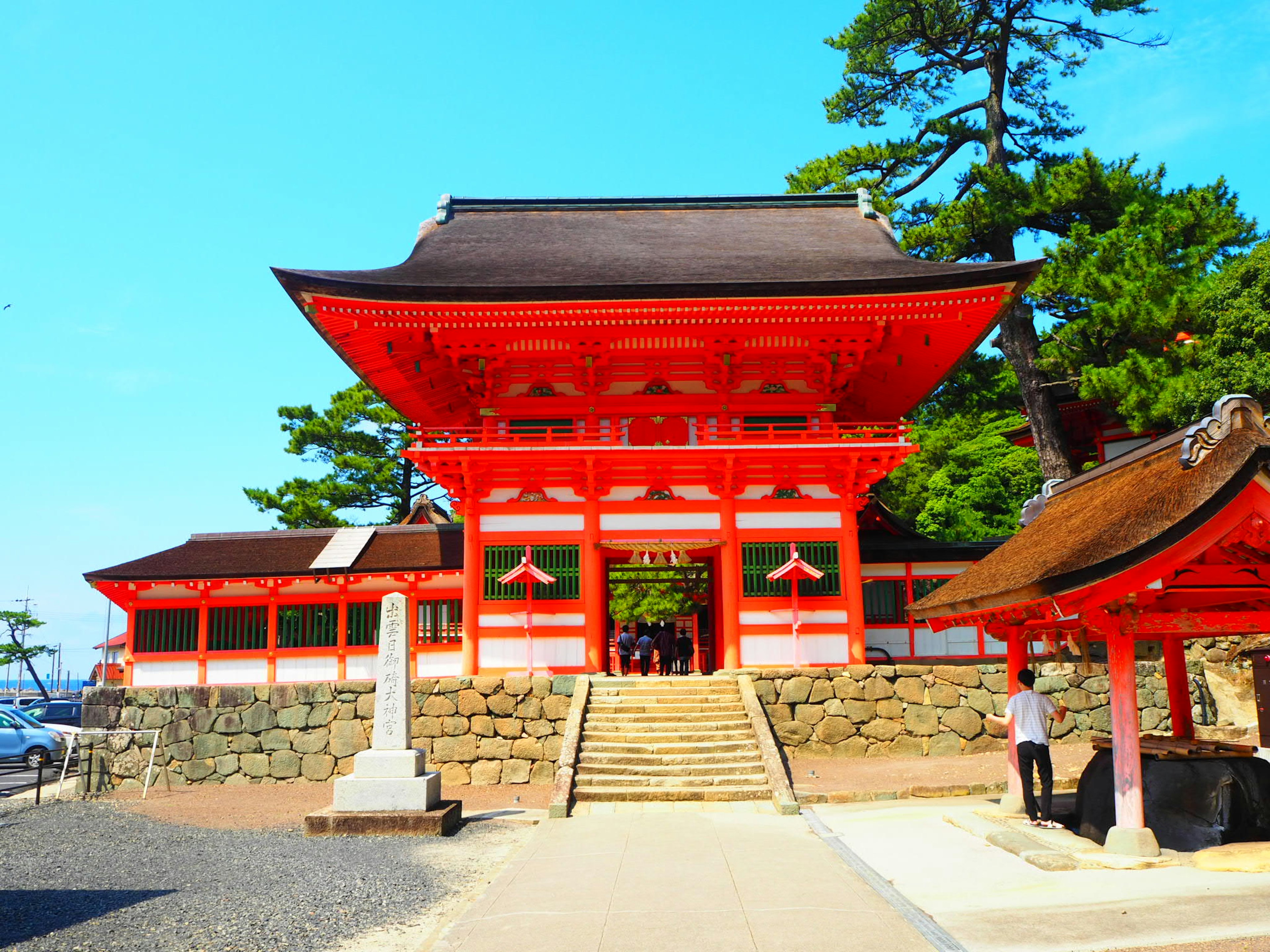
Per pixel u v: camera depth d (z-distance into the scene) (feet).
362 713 84.17
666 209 117.39
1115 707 38.14
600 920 31.96
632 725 71.87
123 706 88.38
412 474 178.91
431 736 79.41
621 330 85.76
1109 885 33.45
